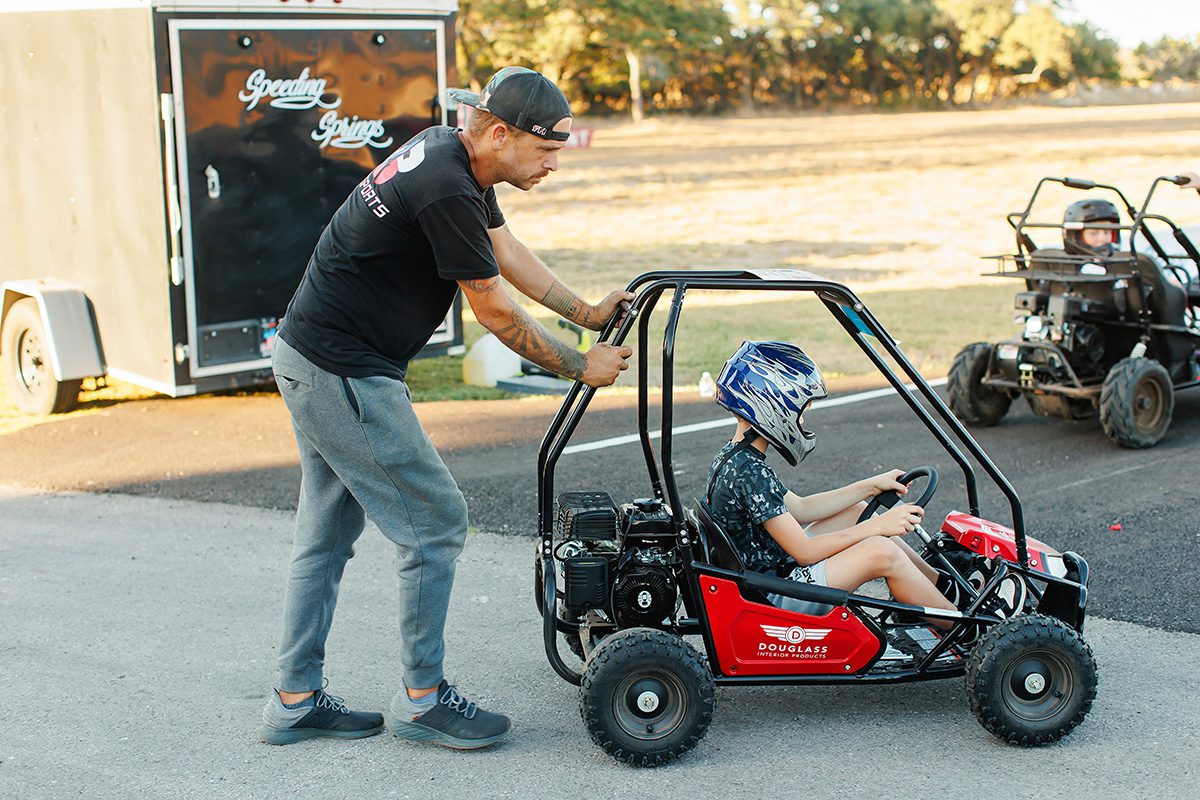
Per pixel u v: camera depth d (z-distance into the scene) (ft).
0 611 16.33
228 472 23.61
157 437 26.61
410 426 11.63
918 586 12.38
